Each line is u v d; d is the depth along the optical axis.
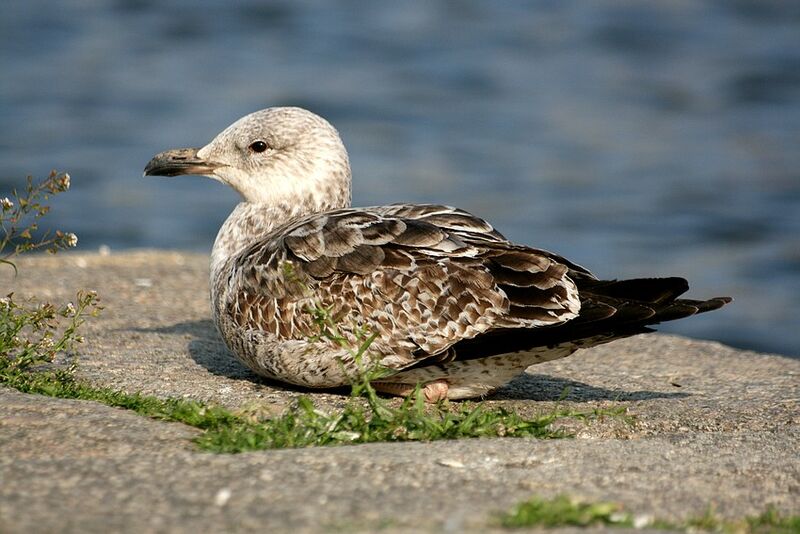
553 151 34.97
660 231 29.31
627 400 11.43
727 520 7.60
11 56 42.19
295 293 10.77
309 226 11.07
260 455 8.36
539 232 29.03
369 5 50.38
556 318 10.12
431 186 31.42
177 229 27.98
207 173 12.70
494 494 7.74
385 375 10.53
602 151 35.09
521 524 7.09
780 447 9.59
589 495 7.87
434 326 10.36
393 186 31.20
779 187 32.34
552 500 7.60
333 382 10.83
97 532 6.80
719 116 38.56
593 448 9.05
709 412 10.98
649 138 36.41
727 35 47.00
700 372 12.98
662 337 14.86
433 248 10.55
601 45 45.78
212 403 10.40
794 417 10.88
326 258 10.73
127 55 42.72
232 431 9.14
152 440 8.80
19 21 46.34
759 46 45.56
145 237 27.20
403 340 10.42
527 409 10.86
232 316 11.30
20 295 15.45
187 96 37.91
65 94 37.97
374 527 6.97
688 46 45.72
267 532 6.87
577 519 7.20
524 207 30.66
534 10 50.31
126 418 9.27
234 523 7.00
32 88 38.47
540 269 10.30
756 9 50.56
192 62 41.94
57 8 48.44
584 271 10.60
